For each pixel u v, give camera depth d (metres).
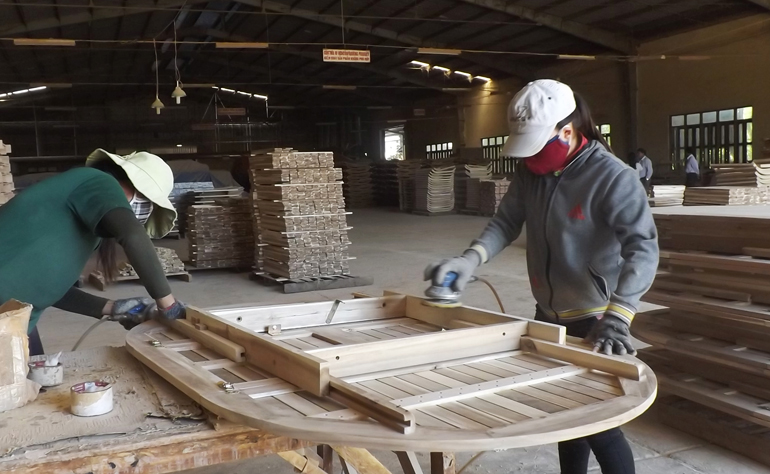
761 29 15.34
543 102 2.15
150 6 15.81
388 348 1.90
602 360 1.83
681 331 3.81
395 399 1.61
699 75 17.00
